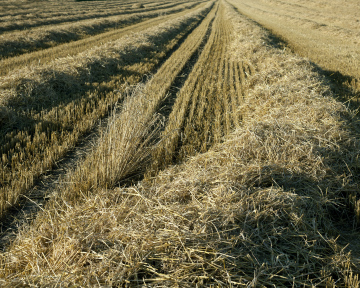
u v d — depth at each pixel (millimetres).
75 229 2535
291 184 3518
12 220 3086
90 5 34781
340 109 5145
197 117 5895
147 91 6656
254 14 38438
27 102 6008
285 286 2227
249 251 2469
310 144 4035
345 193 3615
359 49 14133
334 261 2471
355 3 39781
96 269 2146
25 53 11688
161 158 4305
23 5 26469
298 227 2828
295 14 34406
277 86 6500
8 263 2264
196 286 2055
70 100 6590
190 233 2473
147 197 3119
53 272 2100
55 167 4172
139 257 2250
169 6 45375
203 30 20094
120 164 3668
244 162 3750
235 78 8492
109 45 11492
